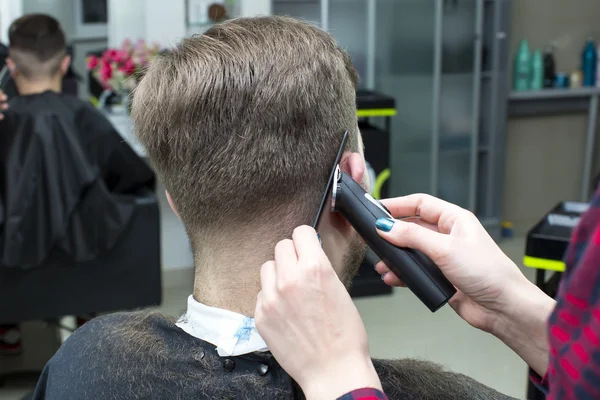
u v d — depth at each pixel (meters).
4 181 2.48
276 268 0.68
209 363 0.83
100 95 3.55
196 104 0.80
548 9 4.52
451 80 4.27
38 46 2.58
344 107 0.82
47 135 2.51
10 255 2.47
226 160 0.80
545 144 4.68
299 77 0.79
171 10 3.66
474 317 0.89
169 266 3.76
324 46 0.82
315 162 0.81
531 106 4.50
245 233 0.82
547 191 4.76
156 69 0.84
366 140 3.58
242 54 0.80
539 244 1.85
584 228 0.47
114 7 3.73
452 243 0.81
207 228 0.83
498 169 4.47
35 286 2.57
